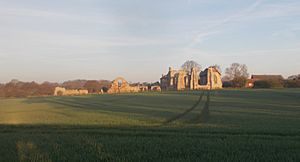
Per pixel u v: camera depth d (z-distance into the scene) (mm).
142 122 25031
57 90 122188
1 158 10422
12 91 121438
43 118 31203
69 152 11328
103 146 12430
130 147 12148
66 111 40875
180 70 135875
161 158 10227
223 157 10109
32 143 13414
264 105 43875
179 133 16594
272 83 110188
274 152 10859
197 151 11164
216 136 15352
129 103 54500
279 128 18859
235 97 64438
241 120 25328
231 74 136750
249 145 12258
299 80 109250
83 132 17812
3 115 36438
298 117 27594
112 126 21594
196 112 34281
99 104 54438
